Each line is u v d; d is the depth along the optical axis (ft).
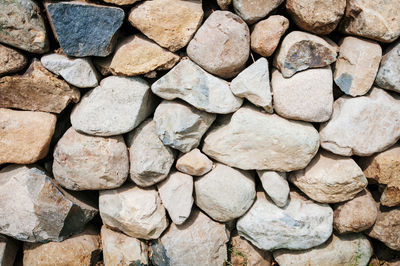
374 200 8.19
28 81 6.74
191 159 7.34
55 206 7.20
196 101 6.91
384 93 7.32
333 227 8.09
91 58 7.09
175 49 6.89
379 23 6.70
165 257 7.72
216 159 7.60
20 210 7.20
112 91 6.97
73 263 7.62
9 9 6.29
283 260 8.10
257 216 7.74
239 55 6.80
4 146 7.00
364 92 7.14
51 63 6.72
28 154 7.11
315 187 7.55
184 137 7.14
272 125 7.06
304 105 6.93
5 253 7.58
